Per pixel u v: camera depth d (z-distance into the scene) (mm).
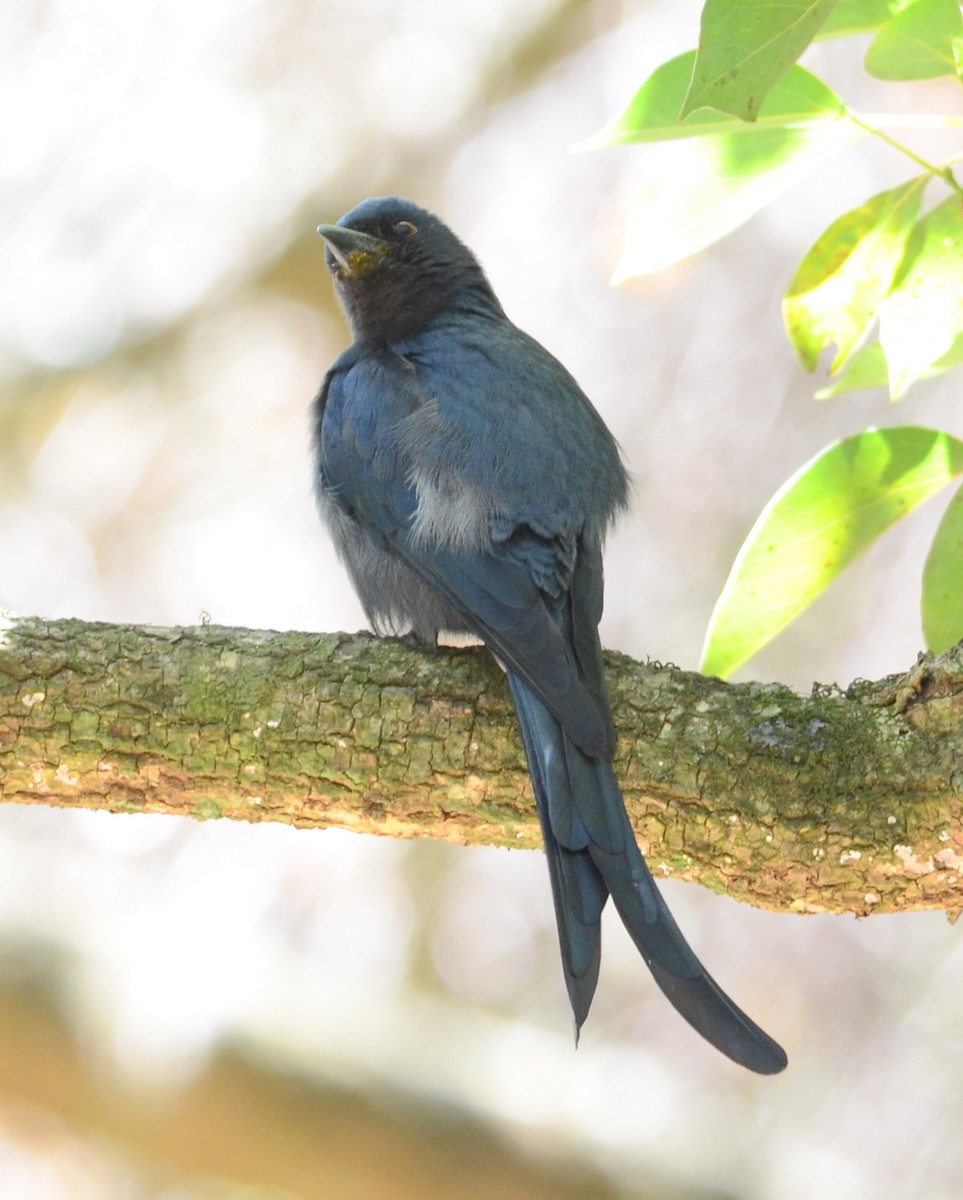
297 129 16922
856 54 16156
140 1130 11938
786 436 15922
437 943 15695
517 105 16969
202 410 16750
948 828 7027
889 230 7492
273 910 15688
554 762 7297
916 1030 15031
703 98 5902
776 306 16109
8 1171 13883
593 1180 11766
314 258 16719
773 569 7895
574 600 8336
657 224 7477
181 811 7945
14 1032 11875
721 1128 13602
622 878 6961
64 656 7730
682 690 7531
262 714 7641
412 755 7609
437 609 8852
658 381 16172
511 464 8562
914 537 15609
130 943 12555
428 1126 11766
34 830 15258
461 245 10391
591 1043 15062
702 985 6672
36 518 16375
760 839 7262
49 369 16344
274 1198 13805
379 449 8953
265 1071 11852
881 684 7398
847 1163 13844
